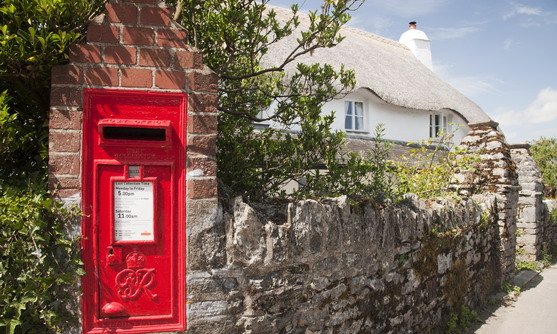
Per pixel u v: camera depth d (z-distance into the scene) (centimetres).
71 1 283
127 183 296
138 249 298
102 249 294
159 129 294
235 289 312
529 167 1129
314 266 353
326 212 364
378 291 424
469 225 637
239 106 466
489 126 895
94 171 292
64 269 286
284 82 718
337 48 1588
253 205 356
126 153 295
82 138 290
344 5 379
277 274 328
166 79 300
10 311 274
